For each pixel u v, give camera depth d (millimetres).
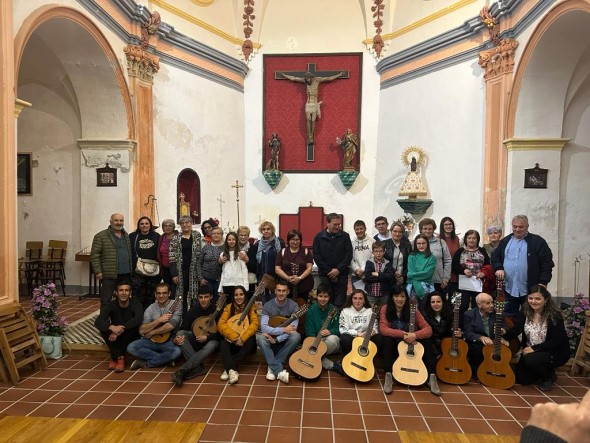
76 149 7398
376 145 9672
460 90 7527
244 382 4121
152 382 4098
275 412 3514
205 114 8852
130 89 7152
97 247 5074
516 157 6293
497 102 6688
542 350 4031
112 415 3439
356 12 9680
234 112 9609
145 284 5270
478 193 7141
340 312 4746
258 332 4531
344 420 3398
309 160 9891
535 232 6309
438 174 7980
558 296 6461
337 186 9859
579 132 6312
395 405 3674
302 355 4230
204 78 8805
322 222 9836
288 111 9914
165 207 7992
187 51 8391
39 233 7555
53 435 2984
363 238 5328
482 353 4199
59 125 7414
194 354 4262
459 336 4184
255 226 10023
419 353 4168
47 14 5168
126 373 4316
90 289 7332
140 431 3078
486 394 3916
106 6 6406
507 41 6371
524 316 4285
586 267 6410
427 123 8234
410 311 4227
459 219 7500
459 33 7410
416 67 8469
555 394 3941
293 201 9969
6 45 4496
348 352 4516
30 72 7102
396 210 8992
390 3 9289
